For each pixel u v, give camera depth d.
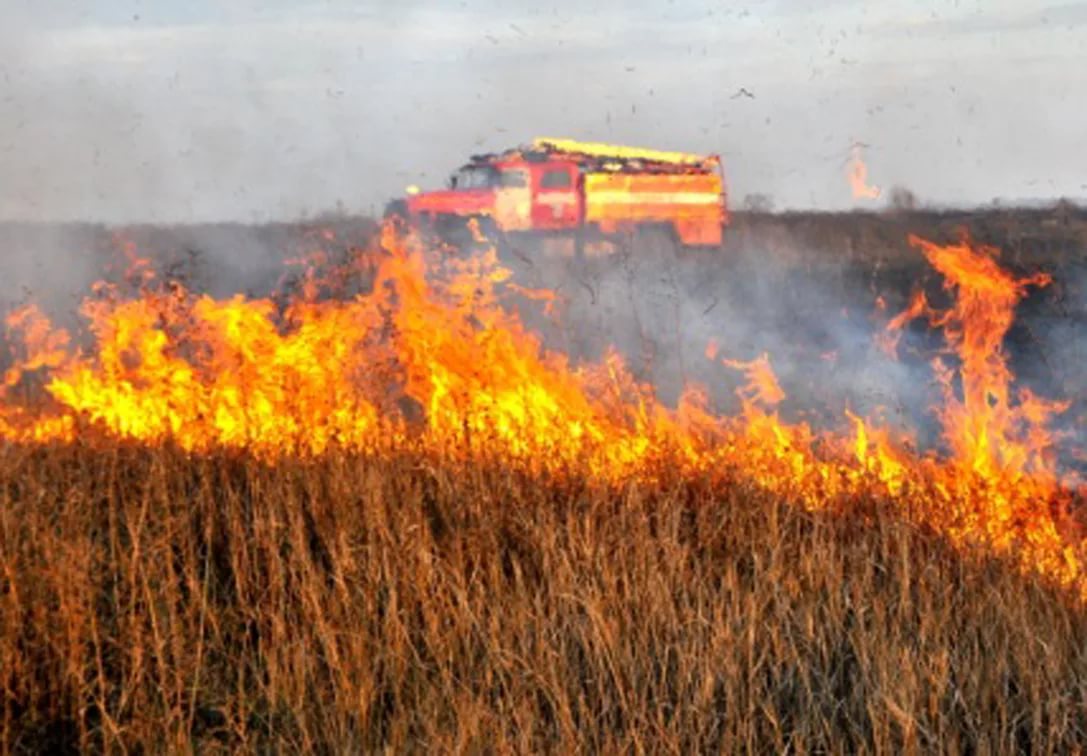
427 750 5.42
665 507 7.27
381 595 6.59
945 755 5.40
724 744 5.38
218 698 6.11
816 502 7.67
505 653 5.89
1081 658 5.85
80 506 7.27
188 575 6.70
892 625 6.08
